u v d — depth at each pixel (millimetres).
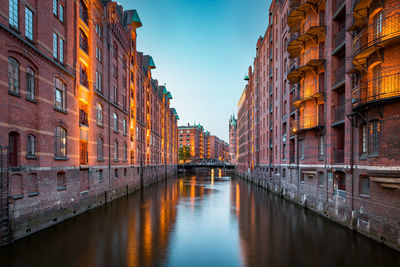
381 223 11422
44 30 14055
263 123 40281
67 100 16328
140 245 11648
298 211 19391
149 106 43125
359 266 9250
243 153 68000
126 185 29453
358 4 12172
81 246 11391
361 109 12477
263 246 11547
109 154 24156
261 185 39625
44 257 10031
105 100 23406
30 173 12594
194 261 9867
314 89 19500
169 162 68500
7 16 11297
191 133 144125
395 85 10938
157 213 18734
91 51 20234
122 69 28766
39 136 13383
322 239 12375
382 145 11234
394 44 11023
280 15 29422
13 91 11742
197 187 39344
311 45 19531
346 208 14383
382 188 11359
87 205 19203
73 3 17438
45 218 13766
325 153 17422
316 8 18922
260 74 43031
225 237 12914
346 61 14641
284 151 28141
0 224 10734
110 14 24844
